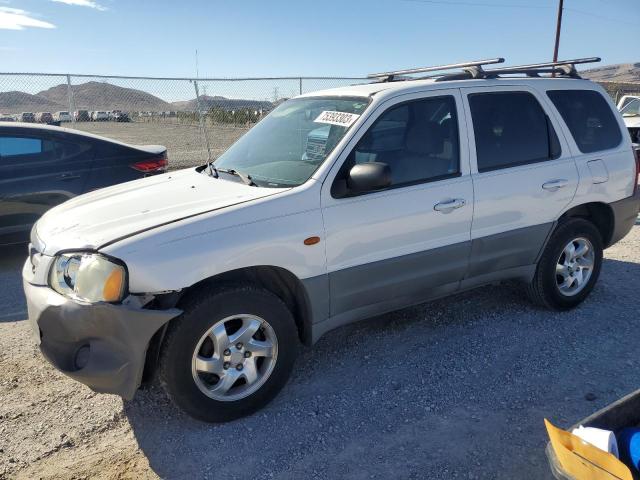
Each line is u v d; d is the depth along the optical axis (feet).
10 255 20.20
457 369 12.07
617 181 14.94
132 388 9.36
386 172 10.28
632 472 6.05
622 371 11.85
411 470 9.00
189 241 9.44
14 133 19.75
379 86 12.78
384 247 11.44
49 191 20.18
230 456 9.46
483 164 12.69
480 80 13.23
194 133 40.04
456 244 12.43
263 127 14.15
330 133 11.73
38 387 11.68
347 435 9.94
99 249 9.15
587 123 14.75
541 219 13.64
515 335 13.60
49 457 9.48
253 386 10.41
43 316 9.48
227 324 10.24
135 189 12.37
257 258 9.98
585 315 14.74
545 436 9.76
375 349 13.06
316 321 11.16
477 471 8.94
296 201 10.42
